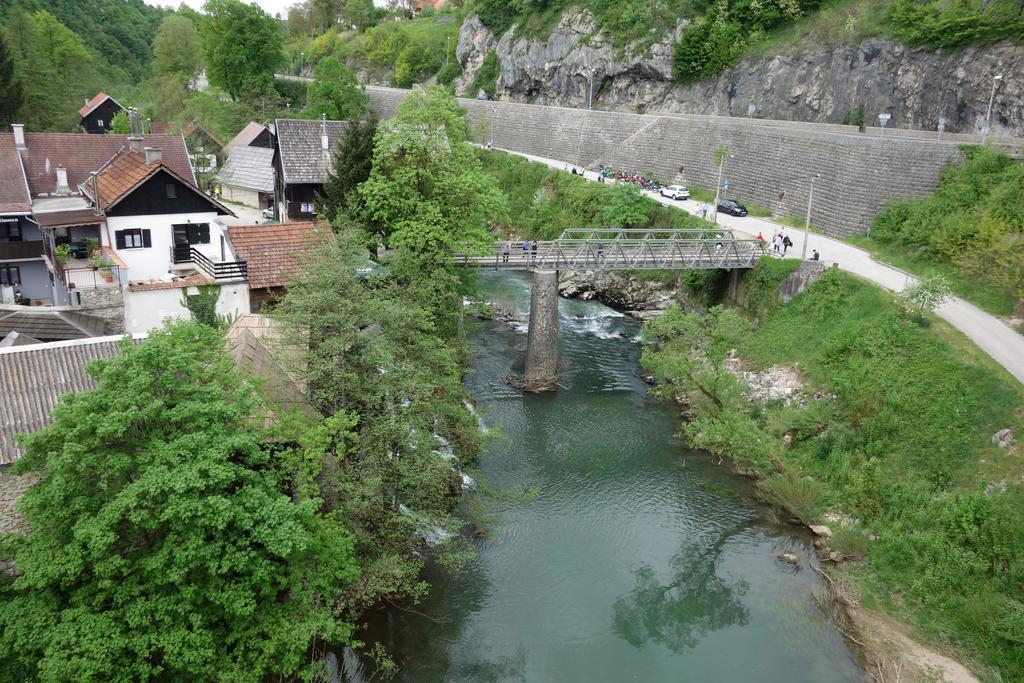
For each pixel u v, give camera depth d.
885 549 27.17
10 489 19.61
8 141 42.97
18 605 16.89
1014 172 45.78
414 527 25.17
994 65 59.00
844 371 37.03
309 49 142.88
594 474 33.47
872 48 68.56
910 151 51.47
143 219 37.12
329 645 22.28
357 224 30.23
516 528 29.16
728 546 28.78
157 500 16.78
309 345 24.77
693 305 53.22
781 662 23.00
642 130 76.75
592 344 49.19
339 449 21.31
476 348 43.00
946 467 29.73
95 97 87.31
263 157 64.56
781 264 45.50
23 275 40.84
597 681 22.06
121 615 16.92
